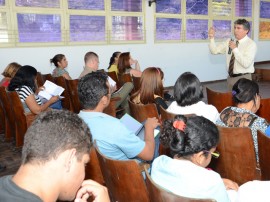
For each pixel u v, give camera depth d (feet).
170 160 3.54
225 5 27.50
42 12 18.56
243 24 11.21
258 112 8.68
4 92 10.92
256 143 5.50
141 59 23.26
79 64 20.43
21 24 17.94
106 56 21.52
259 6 29.96
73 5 19.69
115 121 5.12
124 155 5.24
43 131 2.21
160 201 3.17
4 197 2.04
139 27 22.82
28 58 18.40
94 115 5.15
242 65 11.27
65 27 19.54
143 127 6.37
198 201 2.82
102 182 4.91
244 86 5.78
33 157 2.15
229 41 11.76
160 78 8.47
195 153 3.60
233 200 4.22
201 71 27.12
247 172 5.67
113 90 10.67
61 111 2.45
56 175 2.16
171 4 24.21
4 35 17.51
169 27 24.44
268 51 31.83
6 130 12.09
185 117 3.89
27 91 10.30
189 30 25.70
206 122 3.70
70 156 2.21
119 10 21.67
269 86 24.50
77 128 2.31
